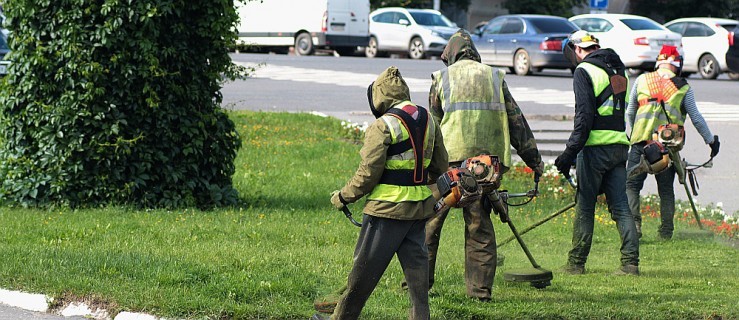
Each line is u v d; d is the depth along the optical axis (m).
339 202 17.47
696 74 92.94
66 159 30.84
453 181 17.78
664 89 29.20
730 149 49.50
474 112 20.64
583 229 24.72
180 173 31.91
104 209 30.81
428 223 21.12
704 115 58.22
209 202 32.69
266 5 107.88
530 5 149.25
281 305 20.08
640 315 20.00
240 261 23.59
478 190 17.84
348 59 93.75
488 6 151.38
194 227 28.59
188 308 19.72
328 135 48.53
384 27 105.31
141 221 29.33
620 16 85.00
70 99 30.59
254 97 61.44
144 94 31.12
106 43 30.12
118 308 20.02
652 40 81.69
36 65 30.62
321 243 27.34
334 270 23.41
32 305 20.83
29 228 27.66
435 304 20.16
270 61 87.69
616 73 24.12
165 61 31.17
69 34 30.16
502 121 20.84
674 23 89.31
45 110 30.77
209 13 31.52
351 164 42.38
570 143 23.73
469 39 21.47
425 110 17.75
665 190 30.94
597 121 24.03
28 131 31.22
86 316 20.25
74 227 27.91
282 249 26.14
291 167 41.31
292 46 106.94
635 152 29.88
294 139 47.12
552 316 19.89
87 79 30.39
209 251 25.05
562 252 28.33
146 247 25.44
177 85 31.50
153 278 21.55
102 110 30.77
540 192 38.62
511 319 19.73
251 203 33.47
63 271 22.05
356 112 54.50
